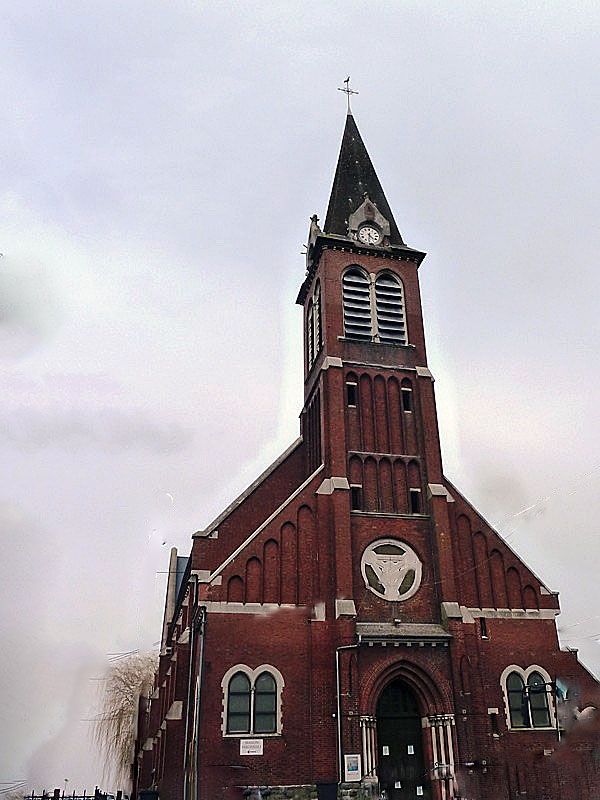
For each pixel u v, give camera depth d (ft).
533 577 115.65
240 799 89.25
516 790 97.25
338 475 113.60
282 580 104.83
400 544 112.68
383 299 134.72
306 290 150.20
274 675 97.55
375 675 98.48
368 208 143.54
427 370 128.57
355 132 165.89
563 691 106.52
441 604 107.65
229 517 124.77
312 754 92.94
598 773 101.50
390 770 97.25
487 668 105.70
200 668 97.55
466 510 118.62
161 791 115.03
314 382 134.00
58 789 136.36
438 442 122.31
